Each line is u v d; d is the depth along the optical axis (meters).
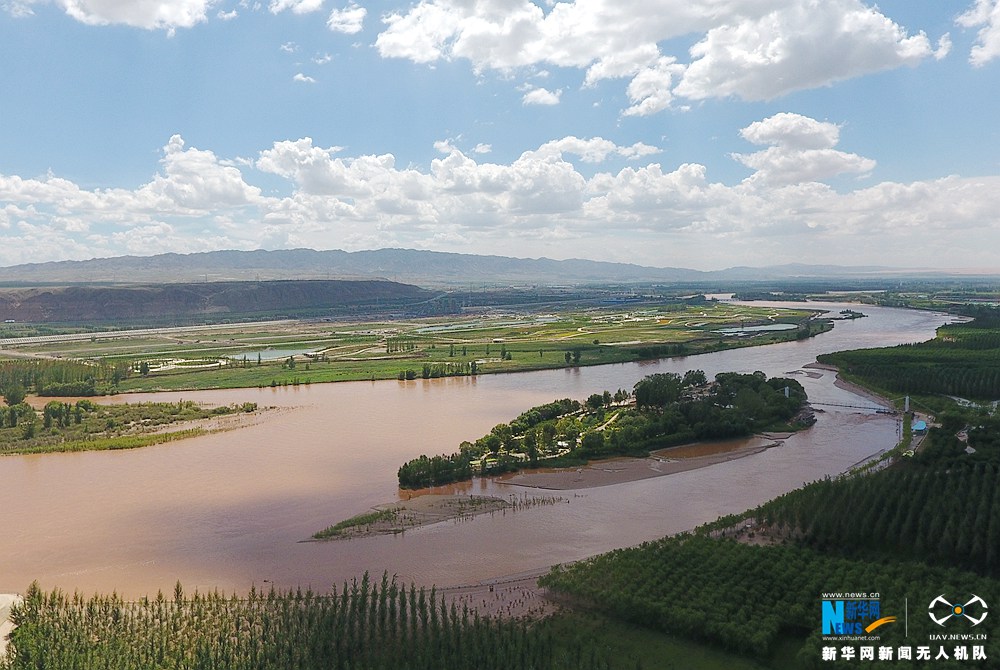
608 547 121.81
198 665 83.81
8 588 111.81
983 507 113.00
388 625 93.62
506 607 100.06
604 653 87.31
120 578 114.88
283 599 100.94
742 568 103.00
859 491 125.31
